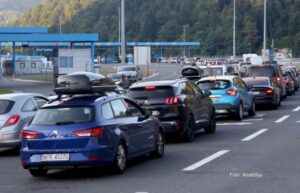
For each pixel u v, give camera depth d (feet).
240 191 50.78
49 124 60.18
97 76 87.04
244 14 655.35
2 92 230.27
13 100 80.94
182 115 85.35
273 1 648.79
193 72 192.54
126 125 63.36
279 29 630.74
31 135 60.08
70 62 273.75
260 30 634.84
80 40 332.60
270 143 83.10
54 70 278.67
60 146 59.06
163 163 67.72
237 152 74.79
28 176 62.64
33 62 456.45
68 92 64.03
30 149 59.88
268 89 144.77
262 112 139.64
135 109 68.80
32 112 82.02
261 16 637.71
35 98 84.53
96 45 579.07
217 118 125.80
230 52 640.17
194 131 92.58
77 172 64.03
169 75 359.66
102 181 57.67
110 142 59.72
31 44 441.27
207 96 98.27
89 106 60.39
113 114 62.64
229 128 105.50
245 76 166.50
